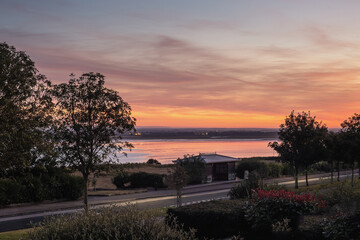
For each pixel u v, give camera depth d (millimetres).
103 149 20266
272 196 11609
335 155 38188
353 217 10188
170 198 31062
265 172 49312
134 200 30156
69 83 19844
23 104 16359
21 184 27953
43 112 17188
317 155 38375
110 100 20188
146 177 41000
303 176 52219
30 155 16719
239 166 51531
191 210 12094
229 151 159250
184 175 24156
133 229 7656
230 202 13281
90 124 19859
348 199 15547
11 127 15664
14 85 15805
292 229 10969
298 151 38656
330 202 16234
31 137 16172
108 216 8461
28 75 16188
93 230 7645
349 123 40219
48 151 17422
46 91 18000
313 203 11344
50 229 8164
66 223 8328
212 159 47281
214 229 11539
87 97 19688
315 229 10633
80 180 31078
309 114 39188
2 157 15641
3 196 26484
